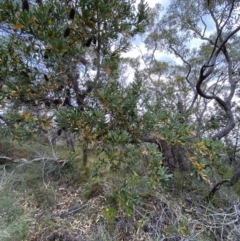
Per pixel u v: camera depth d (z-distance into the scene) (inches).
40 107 68.8
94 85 65.8
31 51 58.2
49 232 69.5
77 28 63.6
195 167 68.2
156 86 151.3
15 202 73.2
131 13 67.6
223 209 77.2
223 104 117.7
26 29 52.5
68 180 95.0
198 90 109.9
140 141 67.7
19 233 63.8
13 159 103.5
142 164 66.8
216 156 68.5
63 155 105.6
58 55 56.6
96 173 66.6
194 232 66.3
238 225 69.0
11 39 59.9
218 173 81.0
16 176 92.7
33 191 87.6
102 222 71.8
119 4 65.2
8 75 63.4
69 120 58.0
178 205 76.0
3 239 57.4
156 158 62.0
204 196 81.0
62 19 57.5
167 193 80.0
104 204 78.0
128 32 69.7
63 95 68.1
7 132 70.3
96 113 58.1
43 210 79.3
